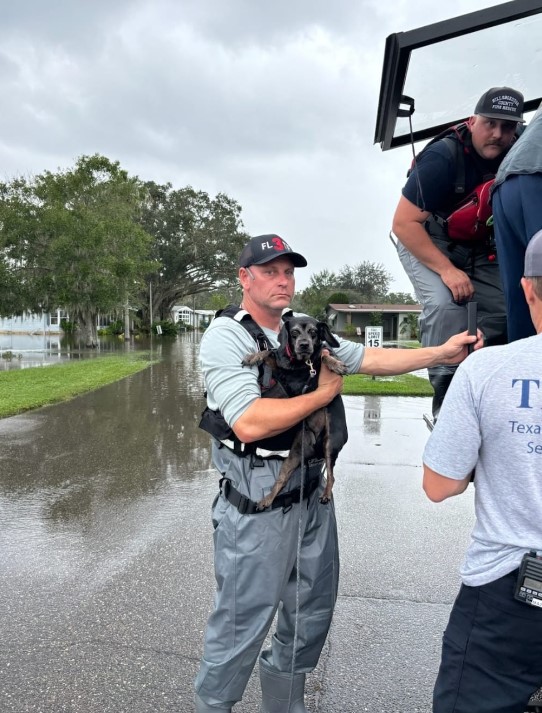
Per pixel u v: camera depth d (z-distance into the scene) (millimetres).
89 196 32219
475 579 1739
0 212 29375
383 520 5406
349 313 52719
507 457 1676
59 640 3377
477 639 1728
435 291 2770
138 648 3293
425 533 5094
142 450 8234
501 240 2100
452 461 1768
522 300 2111
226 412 2266
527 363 1656
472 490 6348
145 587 4043
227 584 2350
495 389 1684
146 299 56656
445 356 2447
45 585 4082
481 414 1711
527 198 1933
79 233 29062
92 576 4227
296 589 2496
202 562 4465
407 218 2637
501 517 1709
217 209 54188
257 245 2473
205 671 2395
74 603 3816
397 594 3967
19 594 3949
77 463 7508
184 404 12312
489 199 2453
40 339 48281
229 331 2396
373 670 3125
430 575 4262
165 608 3742
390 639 3416
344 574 4270
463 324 2729
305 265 2537
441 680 1829
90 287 29656
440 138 2609
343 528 5199
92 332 34406
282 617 2588
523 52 2416
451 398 1777
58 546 4797
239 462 2346
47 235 29750
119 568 4359
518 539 1660
